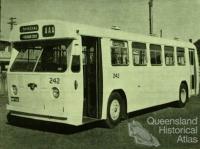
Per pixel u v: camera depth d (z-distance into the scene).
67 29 8.29
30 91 8.88
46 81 8.55
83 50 9.48
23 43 9.31
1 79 19.20
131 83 10.78
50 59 8.67
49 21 8.60
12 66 9.41
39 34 8.79
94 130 9.51
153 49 12.27
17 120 10.95
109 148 7.59
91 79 9.48
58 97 8.34
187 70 15.12
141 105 11.43
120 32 10.38
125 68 10.44
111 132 9.27
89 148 7.56
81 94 8.58
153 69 12.18
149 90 11.93
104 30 9.57
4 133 9.04
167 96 13.30
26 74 8.95
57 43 8.61
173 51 13.91
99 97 9.29
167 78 13.27
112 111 9.84
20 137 8.59
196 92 16.16
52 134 8.96
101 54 9.35
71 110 8.30
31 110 8.89
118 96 10.14
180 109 13.91
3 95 18.30
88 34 8.84
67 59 8.38
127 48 10.63
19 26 9.25
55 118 8.41
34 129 9.57
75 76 8.41
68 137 8.62
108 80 9.60
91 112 9.48
